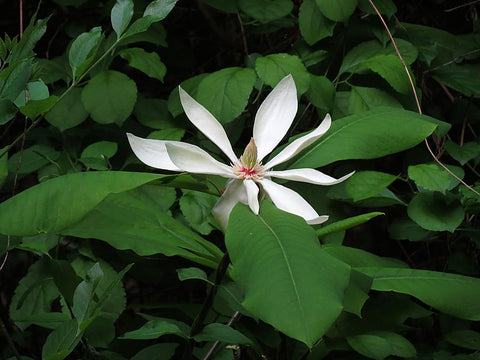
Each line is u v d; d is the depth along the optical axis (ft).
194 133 3.07
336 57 3.18
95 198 1.61
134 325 2.74
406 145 2.14
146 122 3.01
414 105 3.01
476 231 2.76
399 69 2.87
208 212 2.52
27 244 2.19
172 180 1.75
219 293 2.22
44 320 2.16
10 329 3.16
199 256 2.02
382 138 2.13
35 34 1.74
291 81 1.94
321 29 2.99
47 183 1.69
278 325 1.38
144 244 1.98
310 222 1.67
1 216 1.64
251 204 1.67
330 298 1.42
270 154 2.27
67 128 2.86
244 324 2.55
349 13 2.90
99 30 1.86
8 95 1.66
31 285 2.46
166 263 2.96
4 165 2.02
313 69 3.18
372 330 2.34
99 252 2.66
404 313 2.36
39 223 1.61
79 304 1.65
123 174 1.66
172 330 1.94
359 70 3.03
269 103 1.93
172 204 2.70
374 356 2.23
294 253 1.52
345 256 2.37
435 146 3.16
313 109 3.13
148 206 2.15
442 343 2.72
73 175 1.68
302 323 1.38
